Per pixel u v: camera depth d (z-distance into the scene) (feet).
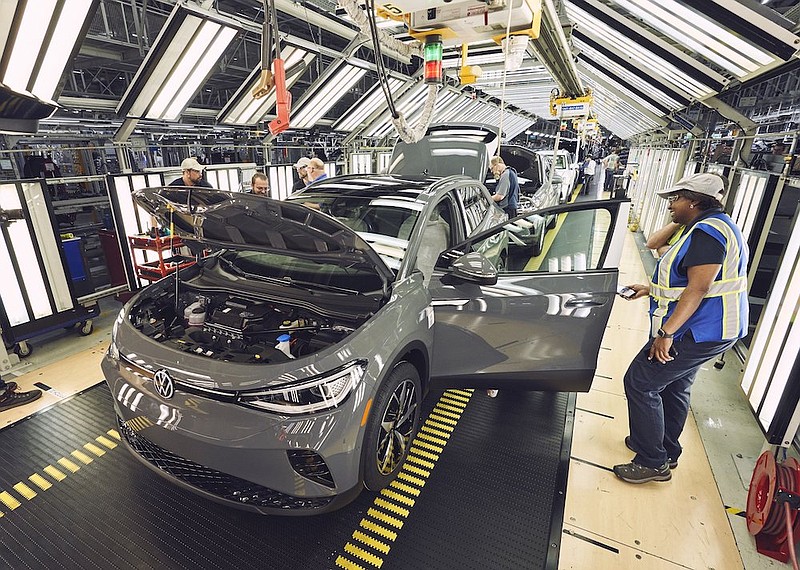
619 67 18.24
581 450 7.88
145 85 13.93
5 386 8.86
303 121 22.99
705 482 7.18
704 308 6.02
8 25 10.07
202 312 7.02
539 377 7.52
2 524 6.08
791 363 6.35
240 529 6.08
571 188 36.47
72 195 21.21
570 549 5.89
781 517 5.70
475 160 15.83
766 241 10.28
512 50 6.88
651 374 6.59
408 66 25.63
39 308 11.11
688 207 6.14
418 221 7.84
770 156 11.77
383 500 6.63
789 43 7.80
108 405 9.01
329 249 6.09
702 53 10.53
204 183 15.02
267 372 5.27
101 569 5.46
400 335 6.22
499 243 8.87
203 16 12.76
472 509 6.48
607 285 6.88
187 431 5.25
